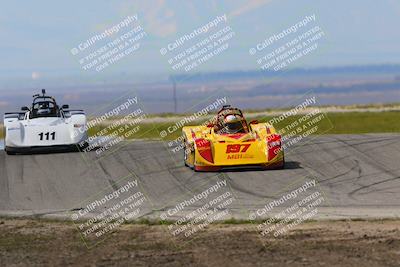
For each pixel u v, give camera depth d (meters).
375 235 41.16
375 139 81.69
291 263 35.69
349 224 44.69
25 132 83.94
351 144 79.00
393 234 41.31
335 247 38.59
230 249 39.12
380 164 68.19
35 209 54.97
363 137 84.00
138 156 77.69
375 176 62.97
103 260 37.84
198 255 38.16
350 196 55.41
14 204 57.31
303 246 39.16
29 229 46.91
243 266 35.50
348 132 118.00
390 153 73.06
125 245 41.28
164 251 39.38
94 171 70.44
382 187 58.47
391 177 62.28
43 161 77.69
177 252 39.06
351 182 60.81
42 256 39.12
